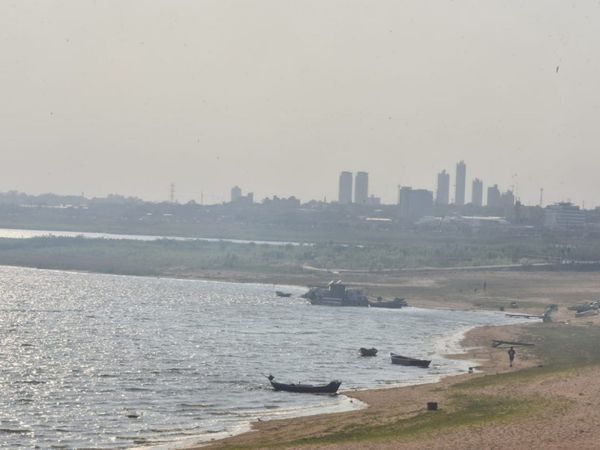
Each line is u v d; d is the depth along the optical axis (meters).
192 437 72.12
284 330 159.62
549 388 85.56
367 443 62.78
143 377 104.31
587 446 59.38
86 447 69.31
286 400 88.62
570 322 176.75
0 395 91.62
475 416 72.62
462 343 141.75
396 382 101.06
